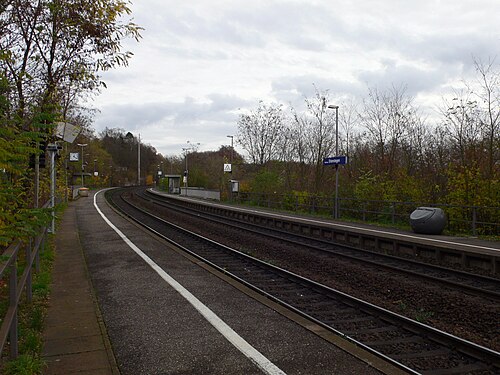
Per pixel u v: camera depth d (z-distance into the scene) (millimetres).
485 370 6004
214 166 75250
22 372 4992
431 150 24828
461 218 20531
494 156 20406
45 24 11523
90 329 6812
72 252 14211
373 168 30094
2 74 6922
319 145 37125
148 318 7469
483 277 11680
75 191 55469
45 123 7902
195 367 5512
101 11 11898
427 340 7105
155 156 150000
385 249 17406
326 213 30594
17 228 6508
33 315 7078
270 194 38344
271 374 5297
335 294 9758
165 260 12930
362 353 5902
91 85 13461
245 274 12523
